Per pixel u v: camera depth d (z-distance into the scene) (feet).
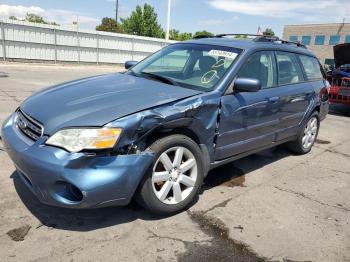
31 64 67.51
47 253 9.35
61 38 73.77
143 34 156.56
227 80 12.98
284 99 15.90
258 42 15.46
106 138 9.62
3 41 66.18
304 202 13.52
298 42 19.24
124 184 9.90
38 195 10.01
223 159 13.51
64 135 9.64
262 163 17.66
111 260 9.27
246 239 10.68
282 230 11.35
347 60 35.96
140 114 10.20
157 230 10.77
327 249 10.52
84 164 9.48
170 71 14.35
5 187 12.58
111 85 12.60
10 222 10.55
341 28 173.99
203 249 10.03
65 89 12.42
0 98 28.66
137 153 10.19
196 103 11.52
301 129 18.51
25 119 11.01
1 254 9.17
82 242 9.92
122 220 11.15
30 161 9.70
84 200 9.53
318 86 19.29
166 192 11.22
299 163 18.15
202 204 12.65
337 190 14.94
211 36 17.60
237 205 12.80
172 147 11.07
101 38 79.92
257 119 14.37
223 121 12.66
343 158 19.65
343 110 36.40
